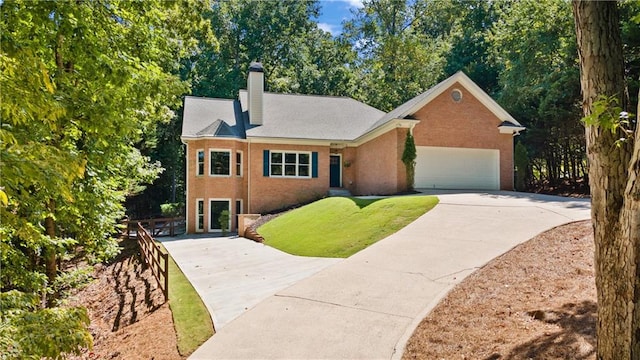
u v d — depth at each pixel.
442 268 8.28
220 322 6.70
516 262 8.09
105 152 9.23
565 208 12.89
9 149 3.56
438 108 20.47
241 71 40.44
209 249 15.38
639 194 3.06
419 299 6.84
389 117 22.23
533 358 4.40
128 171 11.55
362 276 8.23
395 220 12.96
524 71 25.09
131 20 9.38
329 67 43.72
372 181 22.55
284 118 25.25
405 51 39.00
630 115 3.24
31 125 5.64
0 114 3.91
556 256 8.05
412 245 10.15
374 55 44.34
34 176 3.51
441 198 15.90
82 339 4.02
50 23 6.48
